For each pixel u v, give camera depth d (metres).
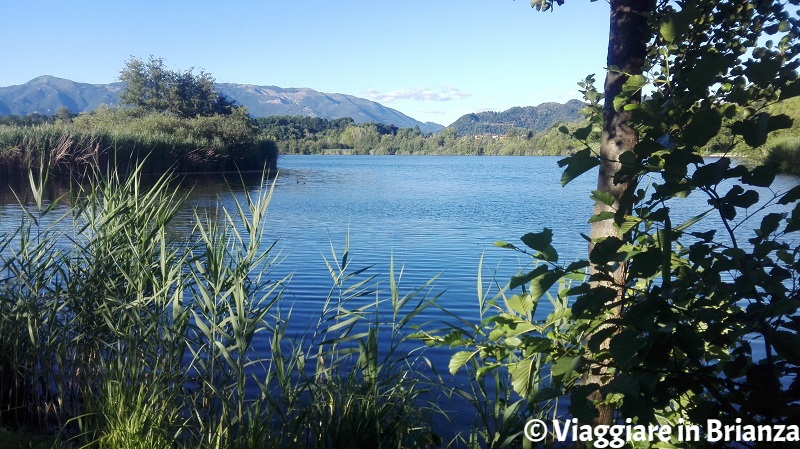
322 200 28.98
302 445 4.20
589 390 2.36
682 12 2.45
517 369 2.90
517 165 81.56
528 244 2.50
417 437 4.57
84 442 4.73
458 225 19.62
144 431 4.41
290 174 54.66
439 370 6.21
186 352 6.17
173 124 53.91
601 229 3.28
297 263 12.62
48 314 5.36
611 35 3.28
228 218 5.34
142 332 5.00
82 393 5.28
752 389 2.38
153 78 77.00
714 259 2.51
